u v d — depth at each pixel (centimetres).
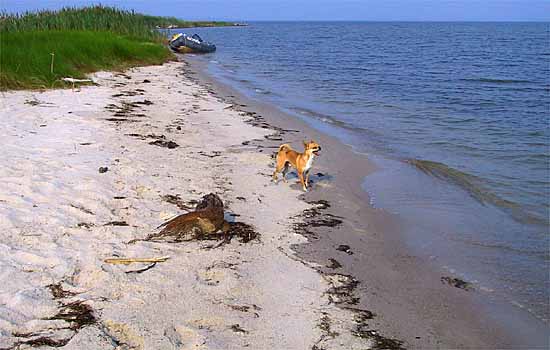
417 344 432
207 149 988
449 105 1680
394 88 2073
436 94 1923
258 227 643
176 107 1420
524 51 4531
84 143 927
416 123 1377
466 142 1160
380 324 456
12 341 375
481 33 9775
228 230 614
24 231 552
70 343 377
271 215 691
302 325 439
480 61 3459
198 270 514
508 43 5934
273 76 2492
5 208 601
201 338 402
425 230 681
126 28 3416
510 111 1574
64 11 3219
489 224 702
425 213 739
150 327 409
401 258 596
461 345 436
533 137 1212
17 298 425
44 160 799
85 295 445
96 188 698
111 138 988
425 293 519
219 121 1274
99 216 615
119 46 2442
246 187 792
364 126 1327
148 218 626
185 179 790
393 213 738
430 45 5456
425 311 485
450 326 463
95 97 1433
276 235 625
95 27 3120
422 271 566
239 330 421
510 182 877
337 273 544
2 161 770
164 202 684
